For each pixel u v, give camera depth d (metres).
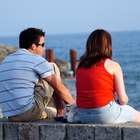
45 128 6.68
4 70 7.02
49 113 7.27
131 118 6.66
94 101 6.50
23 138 6.81
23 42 7.12
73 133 6.53
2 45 27.12
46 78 6.95
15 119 6.95
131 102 24.52
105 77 6.52
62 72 34.22
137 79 37.53
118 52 85.50
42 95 7.01
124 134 6.27
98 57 6.57
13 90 6.91
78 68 6.70
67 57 78.69
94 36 6.60
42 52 7.23
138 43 138.25
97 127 6.40
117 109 6.54
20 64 6.96
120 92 6.51
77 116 6.73
